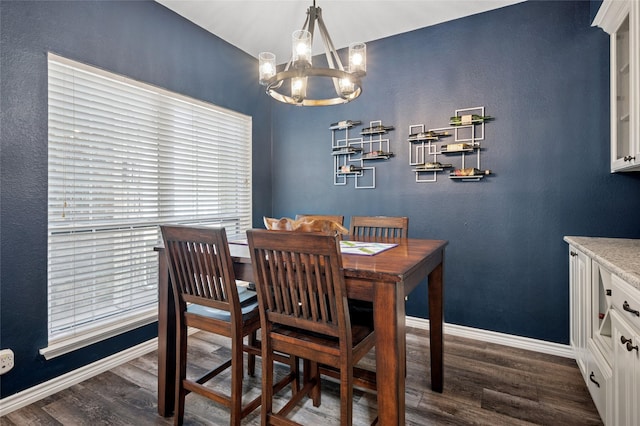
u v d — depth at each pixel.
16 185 1.76
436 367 1.89
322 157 3.35
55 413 1.73
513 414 1.68
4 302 1.73
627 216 2.15
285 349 1.36
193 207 2.83
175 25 2.61
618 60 2.02
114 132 2.22
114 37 2.20
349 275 1.26
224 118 3.12
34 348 1.83
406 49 2.87
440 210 2.75
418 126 2.83
